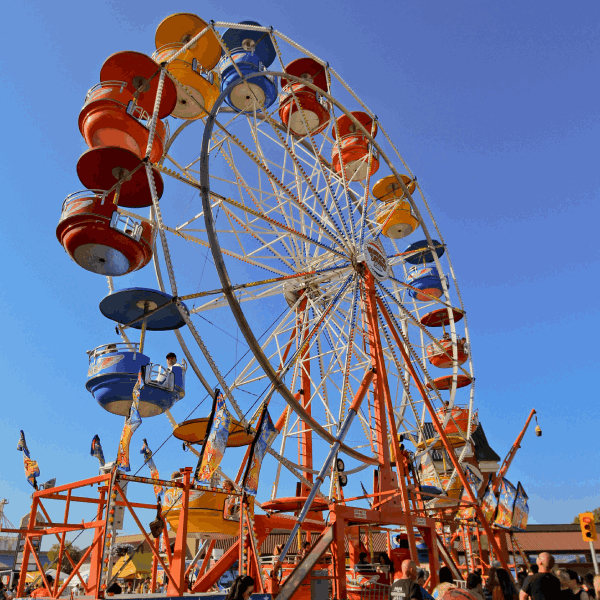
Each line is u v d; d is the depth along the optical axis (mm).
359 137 22281
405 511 13844
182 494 10203
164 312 15055
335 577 12250
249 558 10914
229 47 19500
